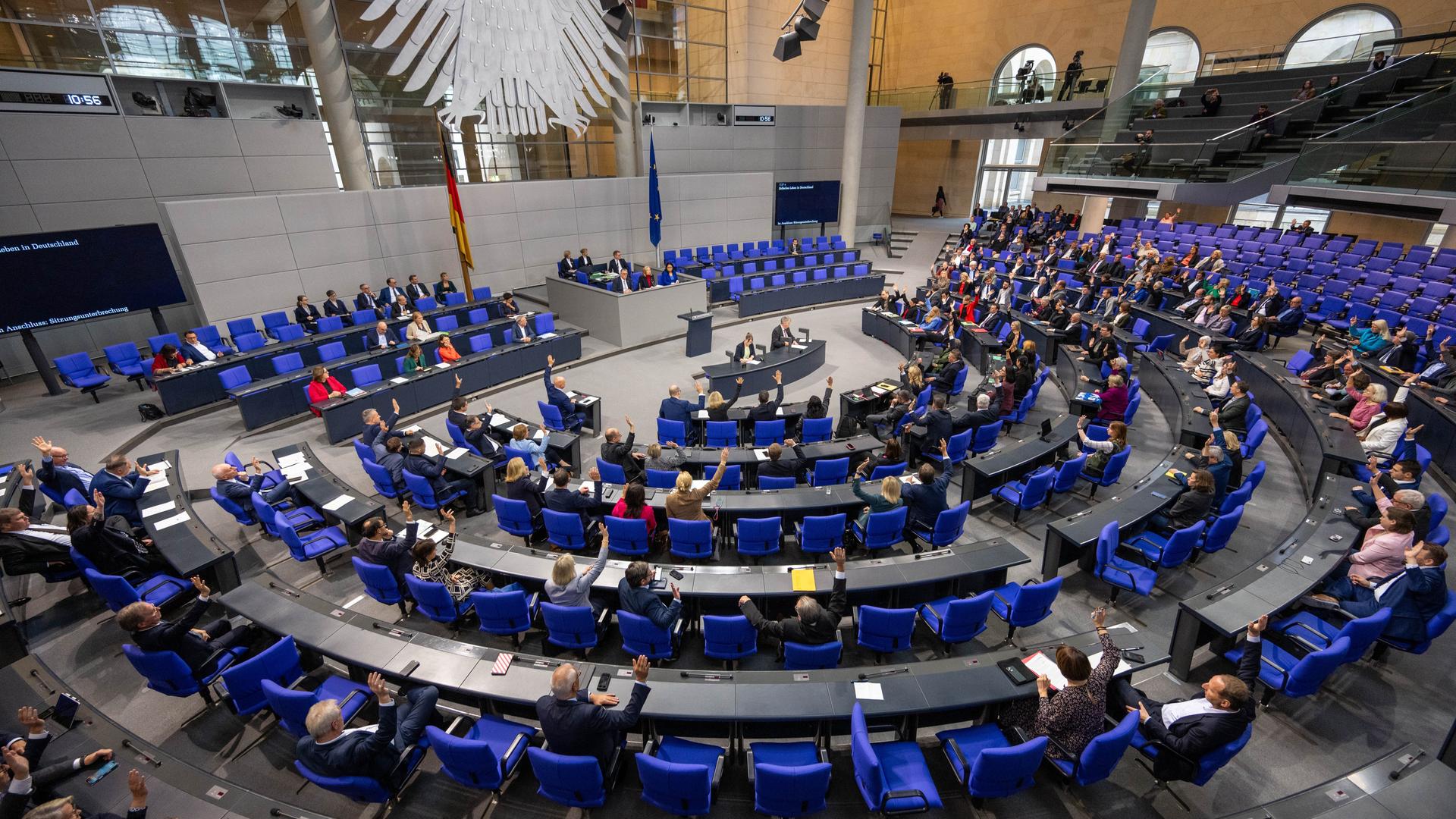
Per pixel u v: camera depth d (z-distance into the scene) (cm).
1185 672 546
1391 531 557
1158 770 433
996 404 958
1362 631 486
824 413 951
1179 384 1045
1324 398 931
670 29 2145
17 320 1116
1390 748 487
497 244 1825
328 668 567
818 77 2612
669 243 2170
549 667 479
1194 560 714
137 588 628
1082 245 1903
